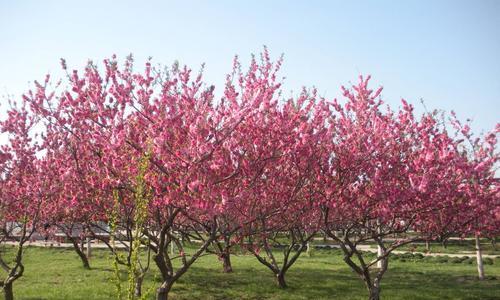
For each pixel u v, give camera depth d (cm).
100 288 1312
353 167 1033
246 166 866
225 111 891
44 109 920
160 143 783
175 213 833
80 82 866
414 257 2425
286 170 1041
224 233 905
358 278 1639
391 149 1060
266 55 1011
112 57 882
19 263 998
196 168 772
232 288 1395
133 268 660
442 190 972
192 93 927
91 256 2366
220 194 795
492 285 1506
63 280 1488
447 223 1035
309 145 980
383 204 998
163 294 891
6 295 998
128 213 928
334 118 1128
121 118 852
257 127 912
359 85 1117
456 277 1698
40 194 1035
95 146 907
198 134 778
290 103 1040
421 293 1341
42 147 1130
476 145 1188
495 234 1159
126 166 827
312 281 1544
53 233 1752
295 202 1074
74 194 978
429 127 1073
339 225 1200
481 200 1010
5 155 1090
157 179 786
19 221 1170
